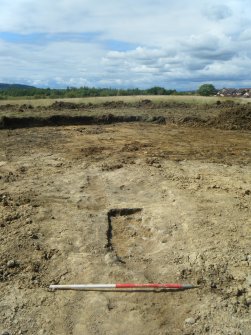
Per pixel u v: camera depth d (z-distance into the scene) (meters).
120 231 6.58
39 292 4.75
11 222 6.51
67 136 14.75
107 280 4.98
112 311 4.43
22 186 8.46
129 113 19.97
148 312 4.41
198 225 6.46
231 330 4.09
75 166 10.20
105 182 8.87
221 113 18.83
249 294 4.69
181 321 4.26
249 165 10.69
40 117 17.42
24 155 11.48
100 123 18.42
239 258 5.45
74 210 7.13
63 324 4.23
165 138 14.72
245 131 16.83
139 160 10.77
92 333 4.09
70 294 4.71
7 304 4.52
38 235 6.11
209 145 13.44
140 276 5.05
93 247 5.79
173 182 8.82
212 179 9.14
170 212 7.04
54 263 5.38
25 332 4.10
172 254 5.61
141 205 7.43
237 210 7.16
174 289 4.80
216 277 5.02
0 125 16.36
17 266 5.27
